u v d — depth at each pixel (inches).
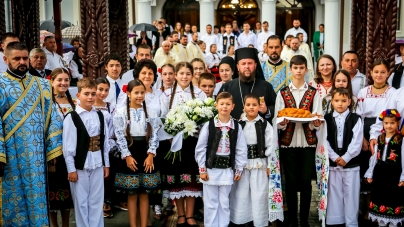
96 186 203.6
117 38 327.9
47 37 364.5
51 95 195.8
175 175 219.5
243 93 228.1
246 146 209.8
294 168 215.6
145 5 726.5
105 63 260.5
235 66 244.7
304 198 216.2
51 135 193.6
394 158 208.8
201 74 239.6
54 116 195.6
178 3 824.9
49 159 193.5
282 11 823.1
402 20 670.5
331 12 682.2
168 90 232.4
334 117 216.1
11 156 185.0
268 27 683.4
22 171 186.2
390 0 250.2
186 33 690.8
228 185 207.9
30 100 187.8
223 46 679.7
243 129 213.3
